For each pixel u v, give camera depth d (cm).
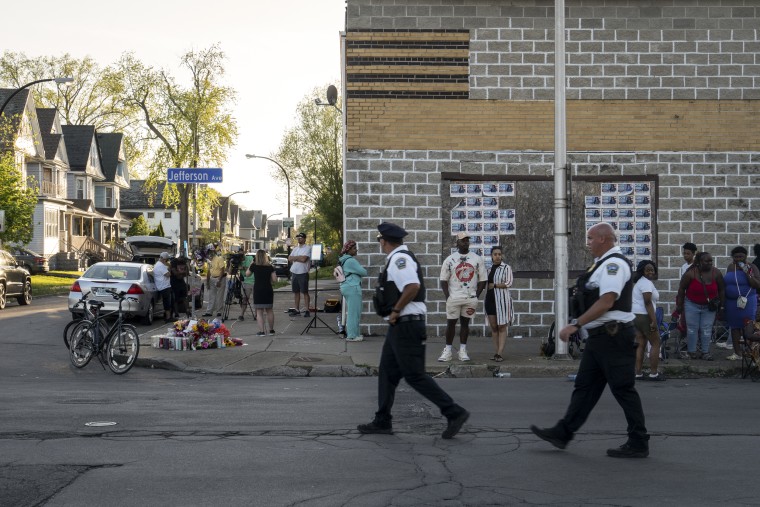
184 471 663
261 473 658
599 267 730
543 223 1762
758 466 695
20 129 5009
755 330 1307
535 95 1761
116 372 1354
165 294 2330
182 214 5631
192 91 5597
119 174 8050
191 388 1161
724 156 1772
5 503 567
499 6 1753
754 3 1770
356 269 1655
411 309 809
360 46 1747
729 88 1772
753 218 1772
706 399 1069
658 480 645
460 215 1758
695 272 1436
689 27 1766
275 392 1118
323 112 6475
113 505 566
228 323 2130
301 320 2197
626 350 728
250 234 17625
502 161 1758
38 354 1599
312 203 6581
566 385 1205
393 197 1745
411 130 1747
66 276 5031
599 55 1762
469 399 1054
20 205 3694
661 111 1769
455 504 573
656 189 1770
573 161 1767
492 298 1401
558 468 684
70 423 865
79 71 6981
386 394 824
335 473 660
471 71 1755
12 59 6781
